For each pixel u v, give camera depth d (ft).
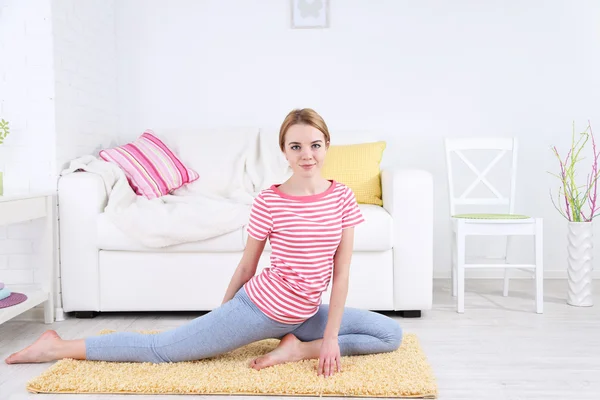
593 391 5.89
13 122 9.34
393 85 12.23
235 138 11.34
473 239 12.32
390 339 6.83
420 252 9.07
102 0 11.50
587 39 12.12
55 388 5.86
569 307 9.79
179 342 6.39
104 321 8.98
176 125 12.33
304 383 5.86
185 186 10.78
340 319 6.25
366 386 5.77
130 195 9.59
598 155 12.16
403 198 9.06
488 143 11.26
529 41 12.18
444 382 6.18
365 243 8.87
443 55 12.18
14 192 9.36
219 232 8.79
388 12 12.17
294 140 6.03
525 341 7.73
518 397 5.74
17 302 8.07
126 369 6.31
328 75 12.23
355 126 12.25
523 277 12.23
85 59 10.59
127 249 8.97
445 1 12.17
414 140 12.25
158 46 12.26
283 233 6.12
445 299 10.46
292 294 6.12
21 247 9.30
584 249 9.86
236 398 5.74
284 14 12.20
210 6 12.21
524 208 12.31
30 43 9.27
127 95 12.32
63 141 9.60
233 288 6.57
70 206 9.05
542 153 12.23
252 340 6.40
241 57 12.25
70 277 9.08
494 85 12.19
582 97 12.17
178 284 9.01
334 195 6.29
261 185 10.81
